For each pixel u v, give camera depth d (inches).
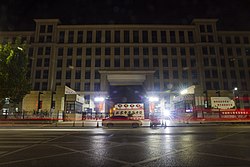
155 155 306.5
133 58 2375.7
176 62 2385.6
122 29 2463.1
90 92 2246.6
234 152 326.3
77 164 255.3
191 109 1307.8
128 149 358.3
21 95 1192.8
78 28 2458.2
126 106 1469.0
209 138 500.4
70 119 1306.6
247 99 2356.1
